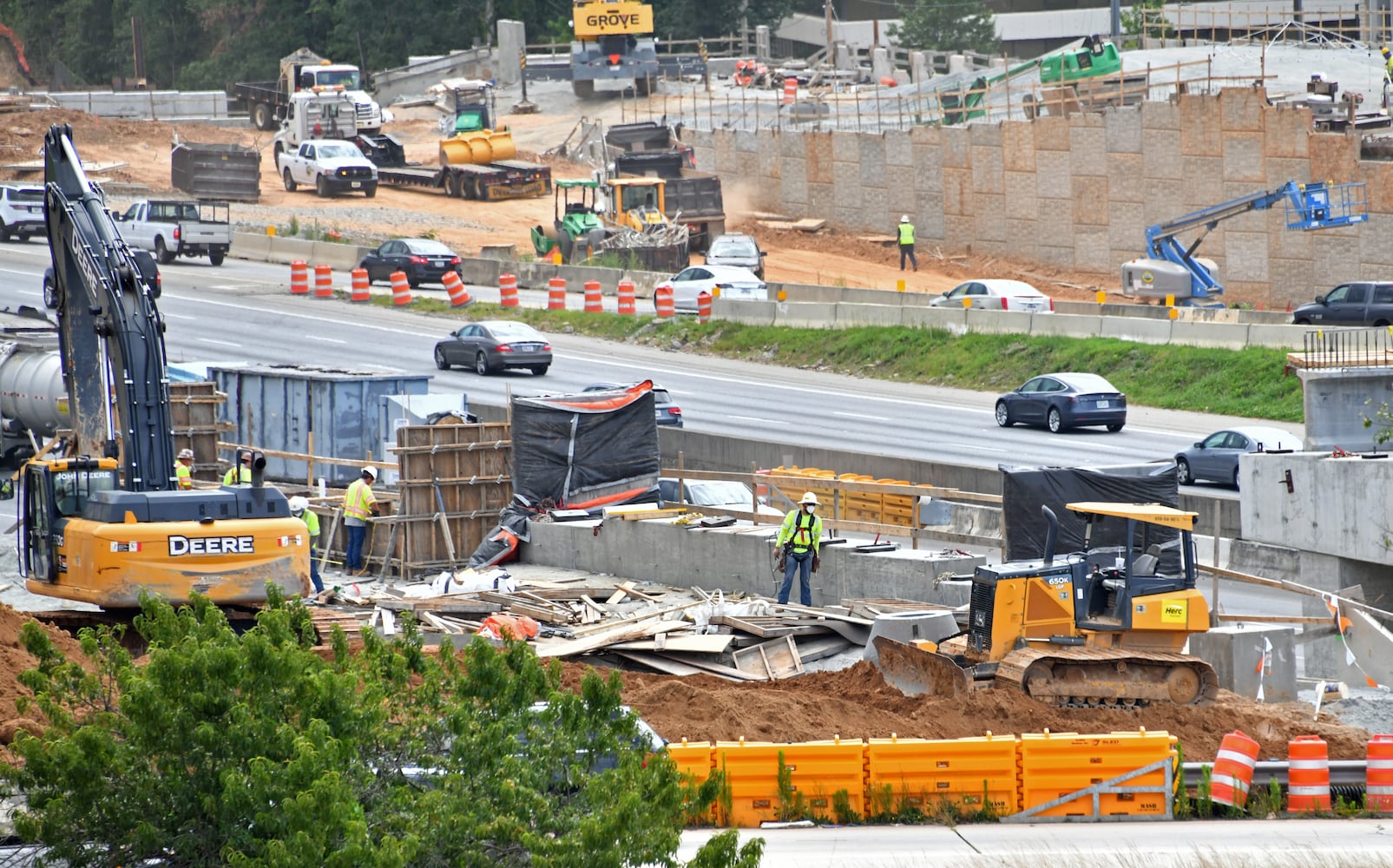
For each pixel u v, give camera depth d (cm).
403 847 3123
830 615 7131
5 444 11344
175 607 6094
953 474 10081
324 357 15712
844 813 4859
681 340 17600
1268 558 8731
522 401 9600
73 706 3694
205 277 19962
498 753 3522
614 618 7538
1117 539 6269
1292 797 4994
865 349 16750
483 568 9031
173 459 6525
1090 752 4919
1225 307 17912
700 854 3419
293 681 3484
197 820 3406
